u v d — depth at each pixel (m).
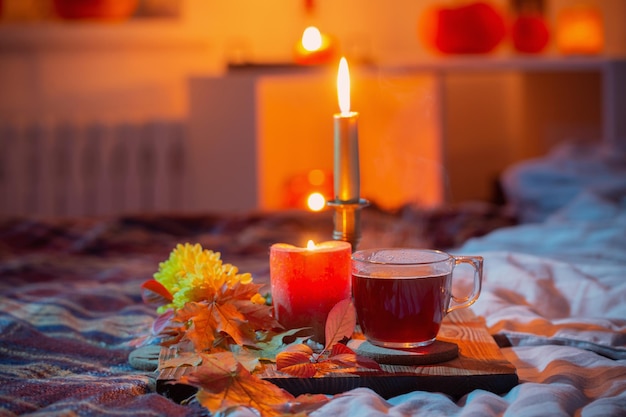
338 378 0.98
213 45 3.36
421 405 0.94
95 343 1.20
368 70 2.85
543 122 3.12
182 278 1.09
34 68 3.35
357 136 1.12
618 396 0.93
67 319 1.26
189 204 3.16
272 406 0.91
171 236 1.91
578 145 2.51
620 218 1.66
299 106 3.27
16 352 1.14
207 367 0.94
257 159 2.85
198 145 2.85
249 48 3.36
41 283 1.52
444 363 1.01
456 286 1.29
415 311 1.01
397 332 1.02
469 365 1.00
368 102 3.03
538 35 3.00
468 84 3.16
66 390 0.99
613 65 2.87
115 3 3.24
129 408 0.93
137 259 1.71
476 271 1.05
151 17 3.34
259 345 1.03
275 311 1.07
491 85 3.16
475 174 3.19
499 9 3.31
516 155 3.17
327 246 1.08
